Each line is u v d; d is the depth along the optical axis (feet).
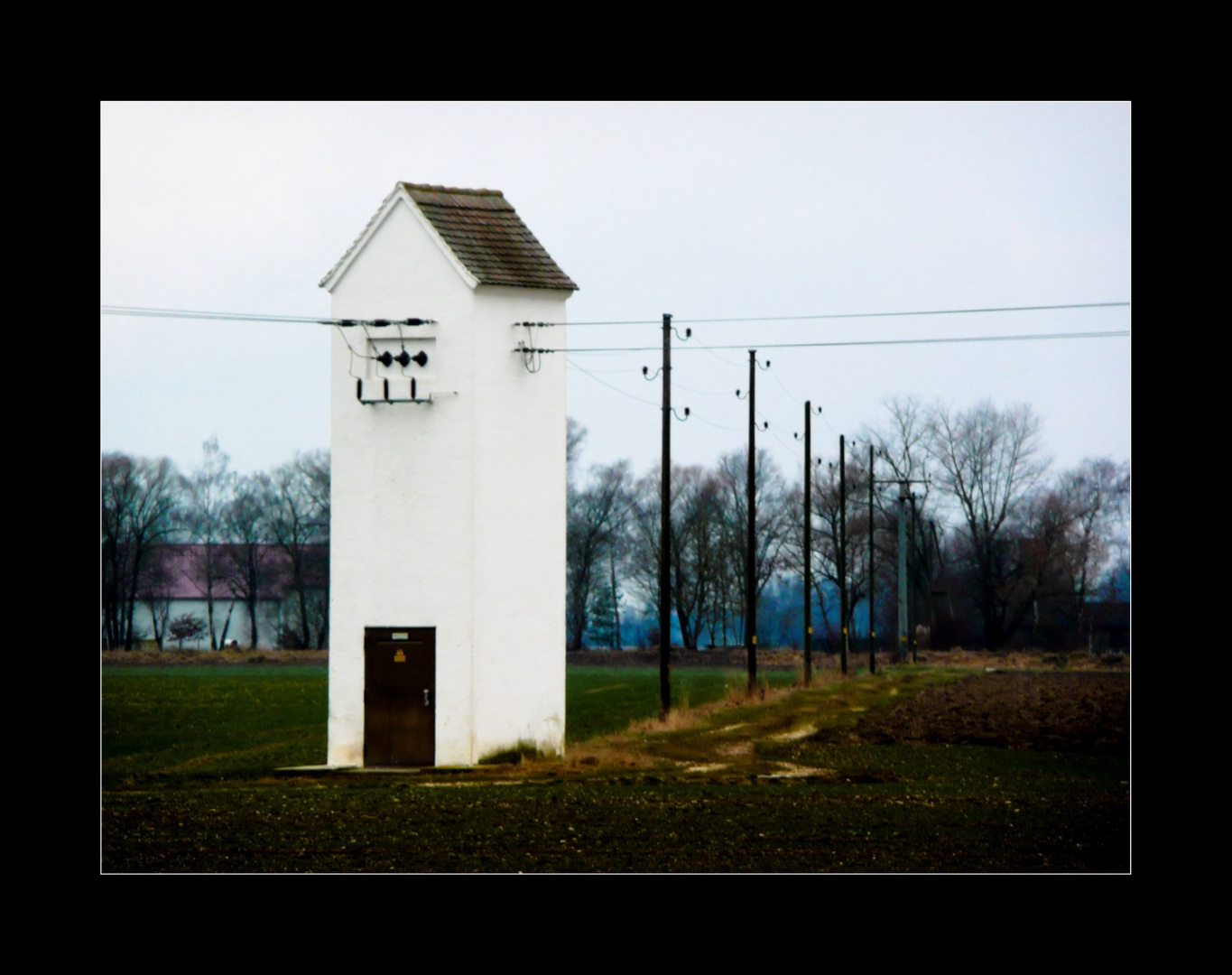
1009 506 371.15
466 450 110.73
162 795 95.09
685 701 152.87
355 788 98.68
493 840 73.46
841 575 270.46
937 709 172.55
